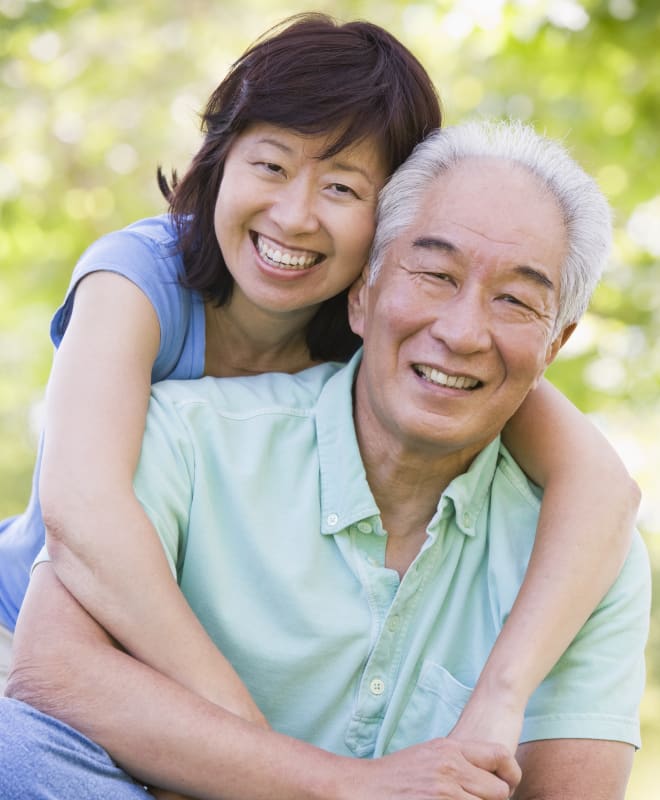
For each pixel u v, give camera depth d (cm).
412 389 432
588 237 441
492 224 426
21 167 1448
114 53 1451
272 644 438
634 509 466
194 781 386
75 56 1446
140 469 436
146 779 391
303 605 440
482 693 413
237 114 479
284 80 472
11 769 361
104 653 398
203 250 502
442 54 1347
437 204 435
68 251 1465
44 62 1448
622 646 447
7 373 1544
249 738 388
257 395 477
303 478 459
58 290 1456
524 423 482
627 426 1409
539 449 475
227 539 447
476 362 425
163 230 516
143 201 1441
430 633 448
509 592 452
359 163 472
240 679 419
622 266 1357
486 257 423
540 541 449
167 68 1452
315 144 470
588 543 443
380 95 474
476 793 387
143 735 386
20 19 1410
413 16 1374
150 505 429
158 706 388
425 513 460
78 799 370
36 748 367
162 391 465
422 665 445
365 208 477
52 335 513
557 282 437
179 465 445
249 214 480
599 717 434
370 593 445
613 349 1347
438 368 426
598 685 439
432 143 450
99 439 429
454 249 425
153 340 486
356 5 1416
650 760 1370
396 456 449
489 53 1284
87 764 377
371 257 457
